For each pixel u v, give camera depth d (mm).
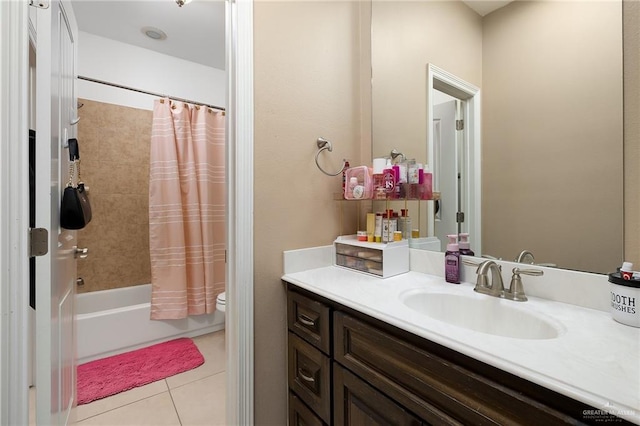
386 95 1448
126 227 2502
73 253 1387
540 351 582
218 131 2635
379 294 962
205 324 2484
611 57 791
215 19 2102
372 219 1292
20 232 823
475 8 1106
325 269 1319
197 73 2762
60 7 1158
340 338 924
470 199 1123
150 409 1530
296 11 1278
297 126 1273
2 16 788
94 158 2359
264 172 1169
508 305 860
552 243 908
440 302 989
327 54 1396
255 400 1147
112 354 2082
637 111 751
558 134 894
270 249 1188
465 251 1112
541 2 929
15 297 815
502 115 1030
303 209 1298
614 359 550
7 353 804
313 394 1045
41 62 918
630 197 764
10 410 809
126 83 2451
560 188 892
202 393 1666
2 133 790
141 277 2564
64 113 1230
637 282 688
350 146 1491
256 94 1146
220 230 2605
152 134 2357
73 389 1389
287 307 1207
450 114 1192
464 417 598
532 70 953
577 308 820
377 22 1486
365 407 826
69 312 1318
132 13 2043
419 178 1254
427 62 1282
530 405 508
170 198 2350
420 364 686
